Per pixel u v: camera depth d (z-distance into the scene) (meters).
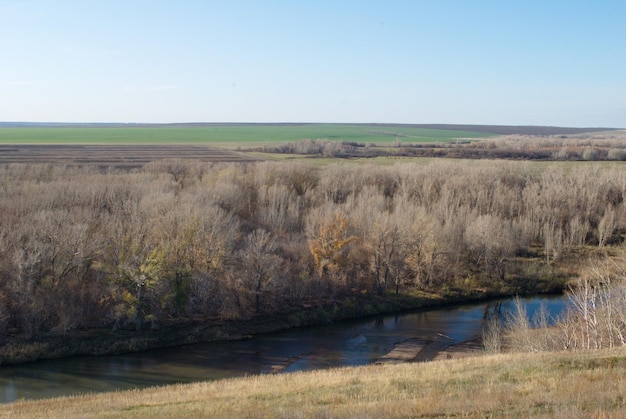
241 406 27.59
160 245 60.78
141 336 54.88
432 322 62.53
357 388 29.45
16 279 54.28
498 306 68.12
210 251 63.44
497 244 76.25
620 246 86.00
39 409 31.50
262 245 66.19
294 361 50.78
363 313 65.25
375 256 70.62
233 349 54.12
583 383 25.59
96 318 56.31
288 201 94.00
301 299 65.62
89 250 60.34
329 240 68.25
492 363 32.62
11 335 52.19
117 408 29.88
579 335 44.06
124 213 75.88
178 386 36.53
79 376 46.69
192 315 59.94
